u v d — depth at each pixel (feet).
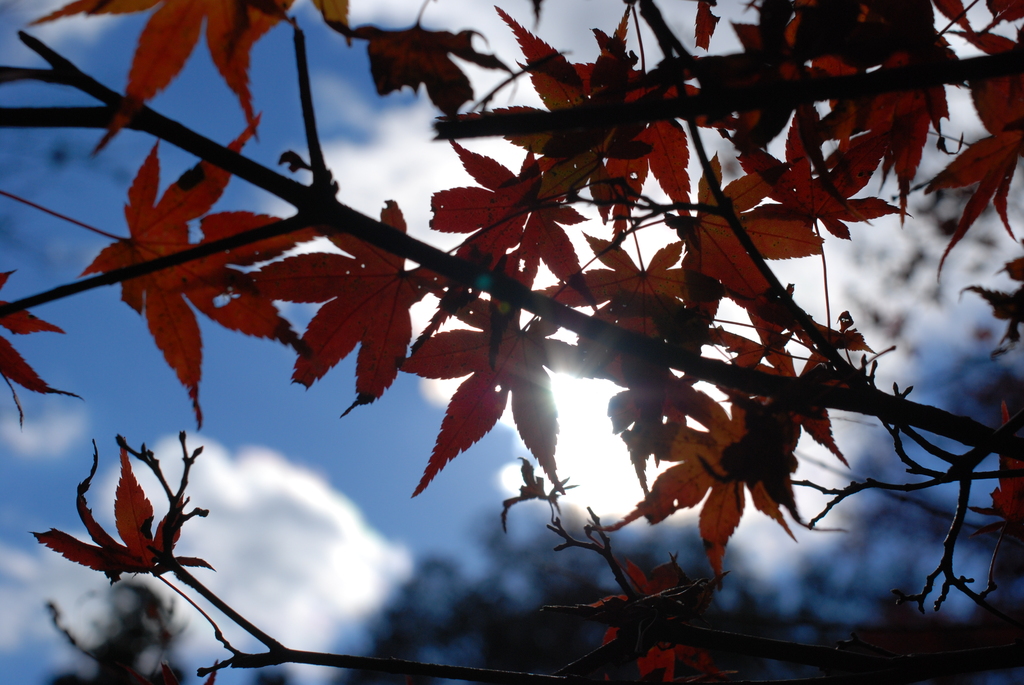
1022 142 1.61
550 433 1.74
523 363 1.73
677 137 1.72
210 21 1.49
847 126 1.66
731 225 1.56
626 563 1.91
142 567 1.67
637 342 1.58
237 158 1.50
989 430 1.59
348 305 1.66
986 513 1.81
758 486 1.73
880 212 1.71
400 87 1.51
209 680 1.78
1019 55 1.44
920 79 1.44
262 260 1.57
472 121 1.44
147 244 1.57
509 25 1.70
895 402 1.59
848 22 1.56
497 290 1.55
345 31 1.51
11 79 1.44
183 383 1.58
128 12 1.50
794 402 1.56
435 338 1.72
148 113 1.48
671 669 1.85
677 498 1.75
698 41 1.74
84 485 1.67
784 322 1.71
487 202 1.73
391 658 1.65
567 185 1.73
